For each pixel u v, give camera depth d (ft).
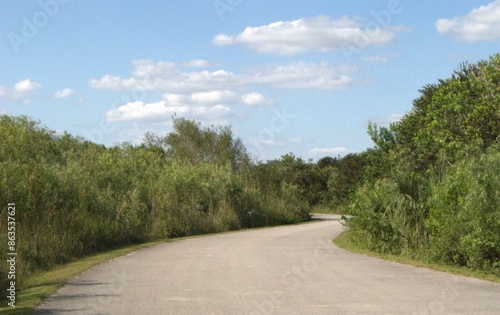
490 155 53.16
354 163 222.28
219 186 135.03
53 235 63.16
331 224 145.48
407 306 34.37
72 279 46.70
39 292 40.06
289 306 34.50
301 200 180.24
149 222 98.43
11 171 68.59
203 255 64.39
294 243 81.61
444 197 57.11
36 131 106.93
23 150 93.25
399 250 66.69
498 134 65.05
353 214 74.33
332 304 35.04
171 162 144.66
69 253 64.54
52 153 103.76
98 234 76.18
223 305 34.94
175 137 190.90
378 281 44.16
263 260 58.70
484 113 64.95
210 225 118.62
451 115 68.59
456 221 54.54
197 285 42.47
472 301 35.94
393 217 67.15
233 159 180.65
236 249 71.87
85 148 112.88
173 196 112.47
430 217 61.11
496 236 49.34
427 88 94.22
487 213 49.73
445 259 56.24
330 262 57.00
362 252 67.56
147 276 47.47
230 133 186.19
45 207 68.28
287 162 249.14
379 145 87.35
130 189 99.96
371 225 68.90
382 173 82.64
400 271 50.08
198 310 33.58
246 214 140.77
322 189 236.02
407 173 71.15
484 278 45.83
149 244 83.30
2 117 104.83
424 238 64.13
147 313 32.94
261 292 39.34
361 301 35.99
